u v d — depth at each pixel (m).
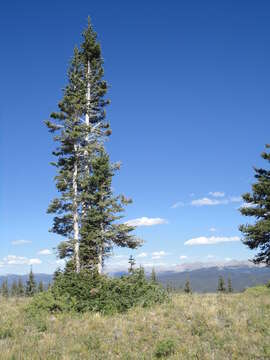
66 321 14.95
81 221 29.64
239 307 15.80
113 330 13.32
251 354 10.11
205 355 10.14
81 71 35.81
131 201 29.89
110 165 30.88
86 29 37.31
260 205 31.81
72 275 19.19
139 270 20.16
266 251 31.41
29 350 11.12
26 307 17.12
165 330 12.81
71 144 31.27
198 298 19.14
